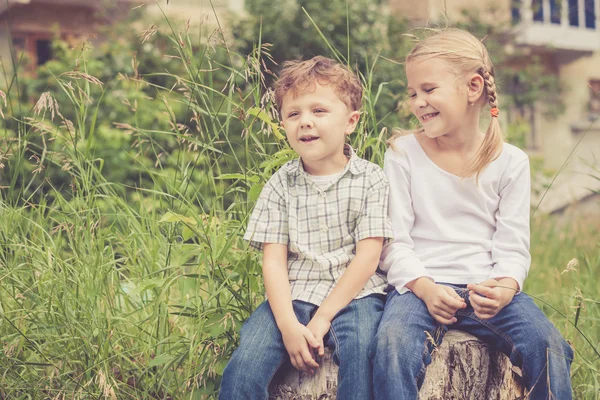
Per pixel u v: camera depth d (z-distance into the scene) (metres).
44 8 8.81
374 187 2.30
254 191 2.57
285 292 2.19
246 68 2.68
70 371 2.47
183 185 2.83
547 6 10.65
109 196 2.92
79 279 2.61
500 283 2.19
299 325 2.09
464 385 2.16
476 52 2.30
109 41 7.85
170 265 2.65
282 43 7.55
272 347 2.11
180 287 2.47
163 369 2.46
